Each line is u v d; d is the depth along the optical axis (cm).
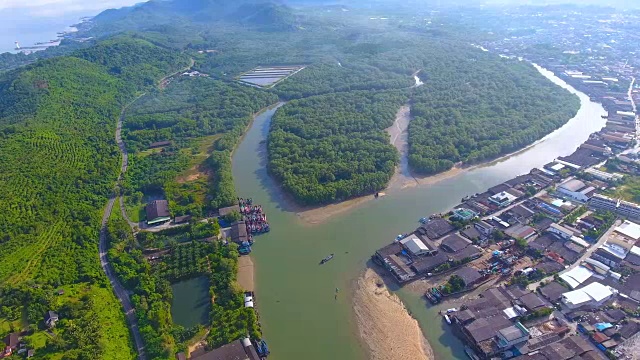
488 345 12494
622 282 14750
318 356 12875
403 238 17650
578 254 16200
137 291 15312
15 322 13925
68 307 14362
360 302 14838
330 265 16738
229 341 13062
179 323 14288
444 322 13850
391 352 12925
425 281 15538
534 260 16188
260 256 17425
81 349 12706
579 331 13025
